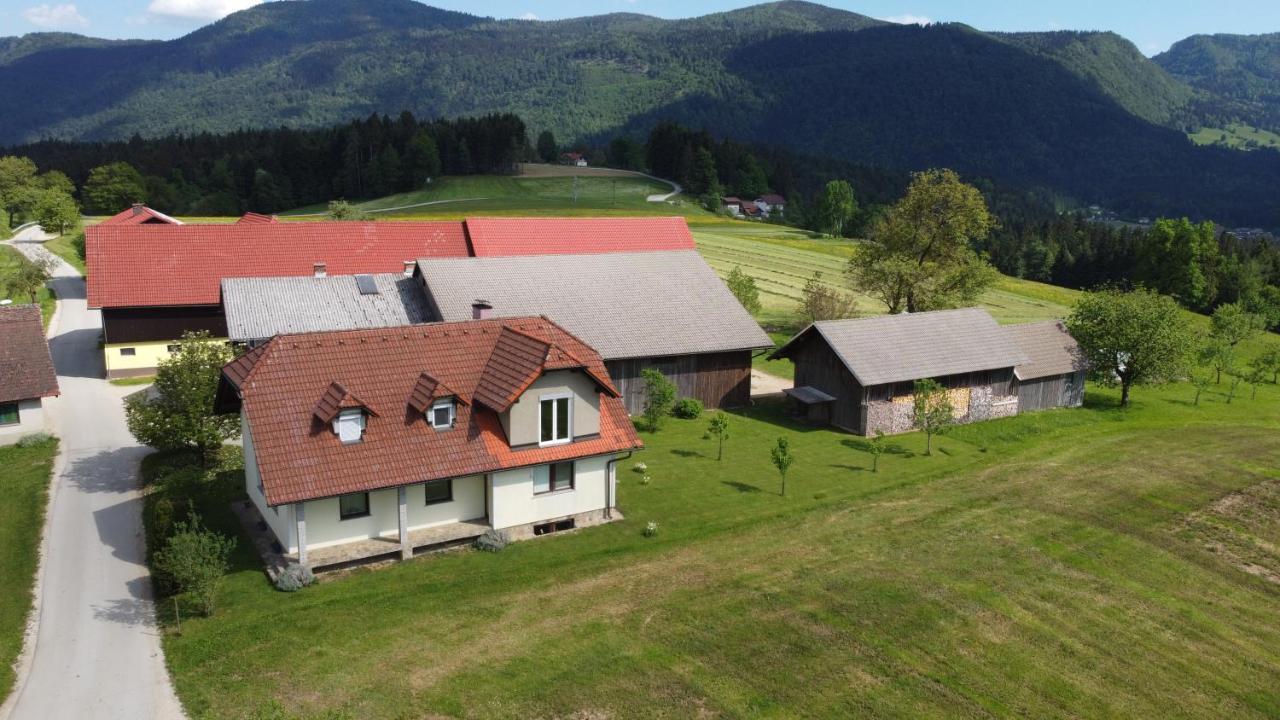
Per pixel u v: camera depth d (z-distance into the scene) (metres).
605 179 193.25
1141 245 125.50
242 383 26.92
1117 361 51.00
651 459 38.09
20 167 150.38
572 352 30.55
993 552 28.73
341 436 26.58
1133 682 21.42
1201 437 44.38
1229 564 28.59
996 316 81.31
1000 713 19.78
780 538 29.52
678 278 49.91
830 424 45.38
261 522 29.33
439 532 27.92
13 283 68.44
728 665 21.20
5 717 18.97
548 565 26.92
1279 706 20.78
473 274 46.16
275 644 21.81
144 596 24.81
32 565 26.72
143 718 18.89
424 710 18.98
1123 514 32.62
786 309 77.75
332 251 58.09
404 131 181.25
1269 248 143.25
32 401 39.00
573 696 19.70
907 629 23.30
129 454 37.00
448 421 28.31
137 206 82.19
